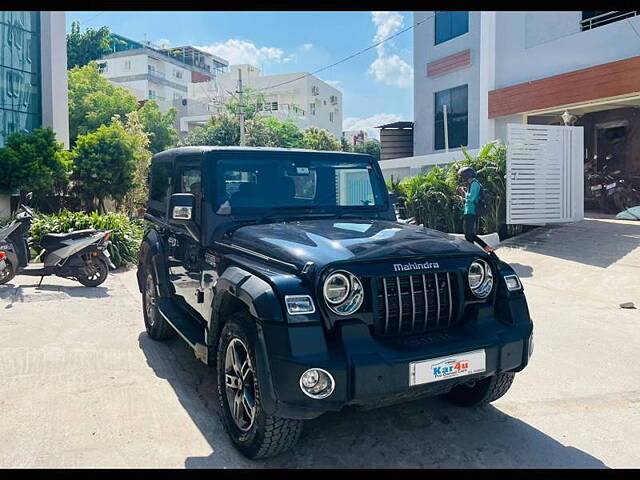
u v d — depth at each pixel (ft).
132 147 61.67
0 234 28.53
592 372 16.99
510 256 36.50
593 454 12.01
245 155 15.43
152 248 18.69
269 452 11.30
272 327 10.52
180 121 195.11
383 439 12.64
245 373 11.65
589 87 45.52
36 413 13.85
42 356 18.19
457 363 11.06
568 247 36.50
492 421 13.56
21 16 59.47
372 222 14.98
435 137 68.49
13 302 26.03
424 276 11.60
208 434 12.84
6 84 57.47
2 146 56.90
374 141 199.82
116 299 26.89
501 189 41.01
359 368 10.31
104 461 11.55
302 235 12.82
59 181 56.24
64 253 28.60
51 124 62.54
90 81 119.65
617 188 49.24
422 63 69.26
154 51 219.20
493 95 55.06
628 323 22.57
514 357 11.86
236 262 12.65
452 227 43.01
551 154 41.32
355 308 10.84
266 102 197.77
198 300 14.98
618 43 44.21
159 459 11.68
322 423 13.43
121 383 15.90
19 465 11.38
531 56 51.75
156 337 19.71
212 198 14.67
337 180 16.38
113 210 64.85
